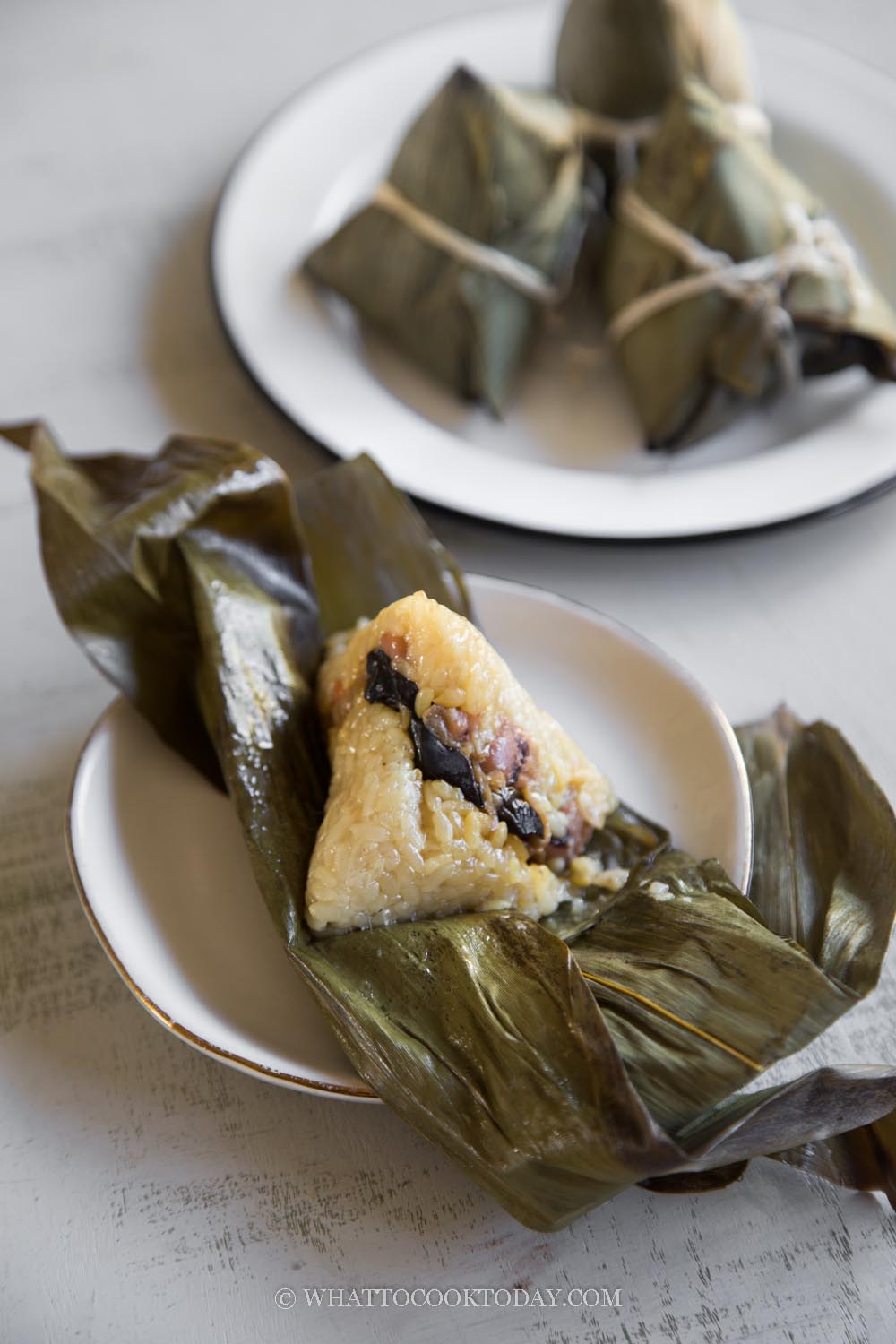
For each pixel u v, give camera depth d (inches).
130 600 18.1
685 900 16.5
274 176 25.3
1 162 26.8
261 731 17.6
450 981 15.8
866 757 19.5
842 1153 16.1
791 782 17.9
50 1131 16.4
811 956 16.6
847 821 17.4
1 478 22.4
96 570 18.0
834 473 21.6
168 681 18.1
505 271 22.8
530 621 19.1
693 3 23.4
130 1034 17.1
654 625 20.8
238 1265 15.7
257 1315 15.5
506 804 17.0
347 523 19.4
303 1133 16.4
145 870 17.2
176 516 18.2
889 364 22.2
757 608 21.0
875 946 16.4
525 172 22.7
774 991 15.6
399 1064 15.4
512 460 22.5
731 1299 15.6
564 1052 15.1
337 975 16.1
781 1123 15.1
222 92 28.2
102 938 16.4
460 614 18.9
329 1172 16.2
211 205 26.3
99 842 17.1
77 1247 15.8
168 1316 15.5
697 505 21.2
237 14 29.8
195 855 17.4
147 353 23.9
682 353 22.2
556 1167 14.8
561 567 21.4
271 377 22.5
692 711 18.3
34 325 24.3
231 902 17.2
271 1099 16.6
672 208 22.5
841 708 20.0
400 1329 15.4
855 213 25.8
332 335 23.4
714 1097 15.2
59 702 19.9
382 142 26.2
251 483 18.4
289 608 18.7
